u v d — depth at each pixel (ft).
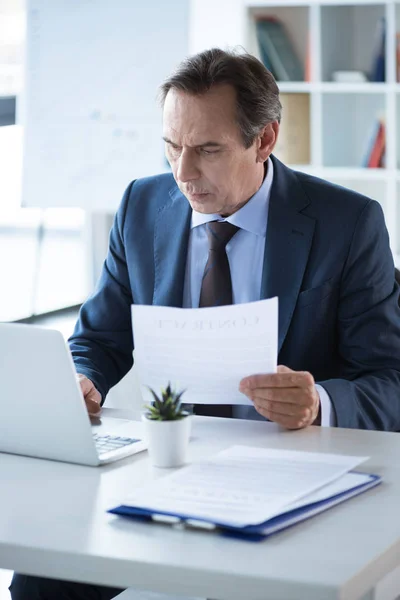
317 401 5.58
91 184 17.34
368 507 4.15
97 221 18.22
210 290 6.68
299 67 17.42
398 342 6.48
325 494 4.18
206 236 6.82
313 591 3.32
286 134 17.34
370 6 17.25
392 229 17.07
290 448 5.16
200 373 5.37
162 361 5.40
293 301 6.54
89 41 17.03
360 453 5.05
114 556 3.63
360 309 6.52
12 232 23.90
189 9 16.65
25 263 21.98
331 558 3.56
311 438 5.36
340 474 4.46
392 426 6.16
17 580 6.09
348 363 6.59
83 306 7.29
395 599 4.01
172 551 3.66
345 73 17.11
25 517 4.11
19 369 4.98
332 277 6.56
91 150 17.26
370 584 3.54
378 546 3.68
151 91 16.93
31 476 4.77
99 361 6.93
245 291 6.66
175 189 7.11
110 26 16.93
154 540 3.79
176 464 4.88
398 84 16.75
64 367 4.84
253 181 6.52
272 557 3.58
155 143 17.02
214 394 5.46
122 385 8.84
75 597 6.08
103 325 7.13
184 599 5.02
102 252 18.33
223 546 3.70
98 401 6.24
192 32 19.57
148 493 4.20
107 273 7.29
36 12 17.16
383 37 16.85
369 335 6.47
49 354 4.85
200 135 6.02
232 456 4.81
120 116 17.08
